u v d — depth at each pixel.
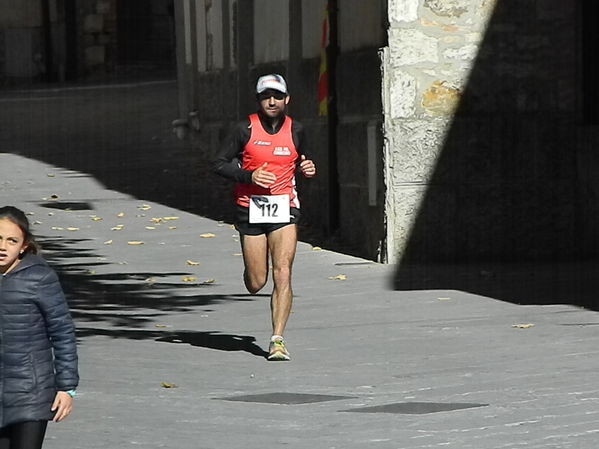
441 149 38.75
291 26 47.78
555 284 34.56
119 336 28.09
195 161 61.44
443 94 38.84
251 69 54.84
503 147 39.09
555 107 39.50
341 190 42.12
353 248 41.16
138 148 65.81
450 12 38.75
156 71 109.94
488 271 36.94
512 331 27.80
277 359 25.17
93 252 40.94
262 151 25.27
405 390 22.08
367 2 40.00
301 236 43.53
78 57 109.19
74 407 20.91
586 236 39.72
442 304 31.64
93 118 77.31
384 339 27.22
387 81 38.50
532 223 39.41
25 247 14.20
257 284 25.97
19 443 13.89
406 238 38.69
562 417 19.52
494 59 39.06
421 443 18.06
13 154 64.88
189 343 27.23
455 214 38.91
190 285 35.16
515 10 39.09
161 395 21.94
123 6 109.38
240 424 19.59
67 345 14.06
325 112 43.28
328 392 22.06
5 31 110.12
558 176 39.47
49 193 53.50
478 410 20.16
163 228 45.62
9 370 13.94
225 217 47.94
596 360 24.38
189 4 66.94
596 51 39.69
